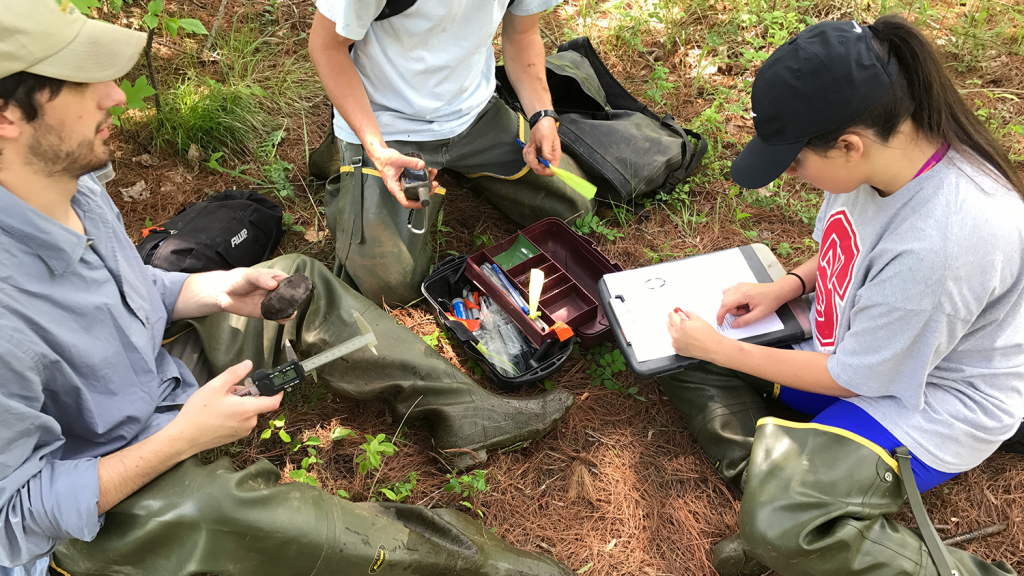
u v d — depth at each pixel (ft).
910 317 5.37
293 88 11.42
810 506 6.03
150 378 5.70
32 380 4.62
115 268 5.40
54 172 4.58
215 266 8.42
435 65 8.07
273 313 6.22
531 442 7.82
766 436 6.52
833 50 4.90
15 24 3.89
